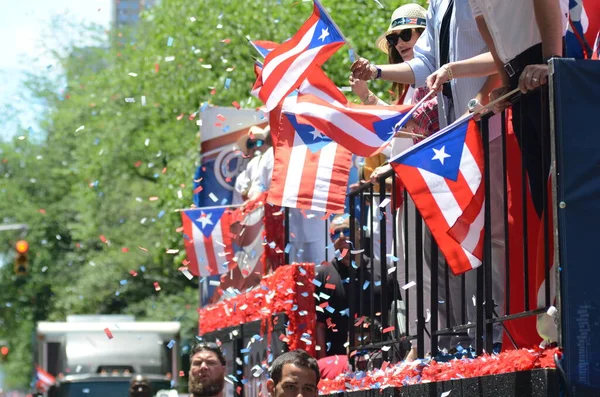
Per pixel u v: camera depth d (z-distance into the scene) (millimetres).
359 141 9008
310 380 8141
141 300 49562
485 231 7324
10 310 56406
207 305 17438
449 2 9148
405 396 8445
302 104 9133
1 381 55906
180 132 38438
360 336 10461
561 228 6047
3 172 56875
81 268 52938
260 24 33594
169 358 32688
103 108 48250
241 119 18703
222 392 10156
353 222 10539
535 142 7086
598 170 6094
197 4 36438
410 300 9836
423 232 9383
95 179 48750
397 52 10680
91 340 32406
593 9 7621
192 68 35969
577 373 5957
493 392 6820
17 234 55750
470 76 8062
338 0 28656
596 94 6148
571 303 6008
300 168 10383
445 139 7414
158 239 47719
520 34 7336
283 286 11977
